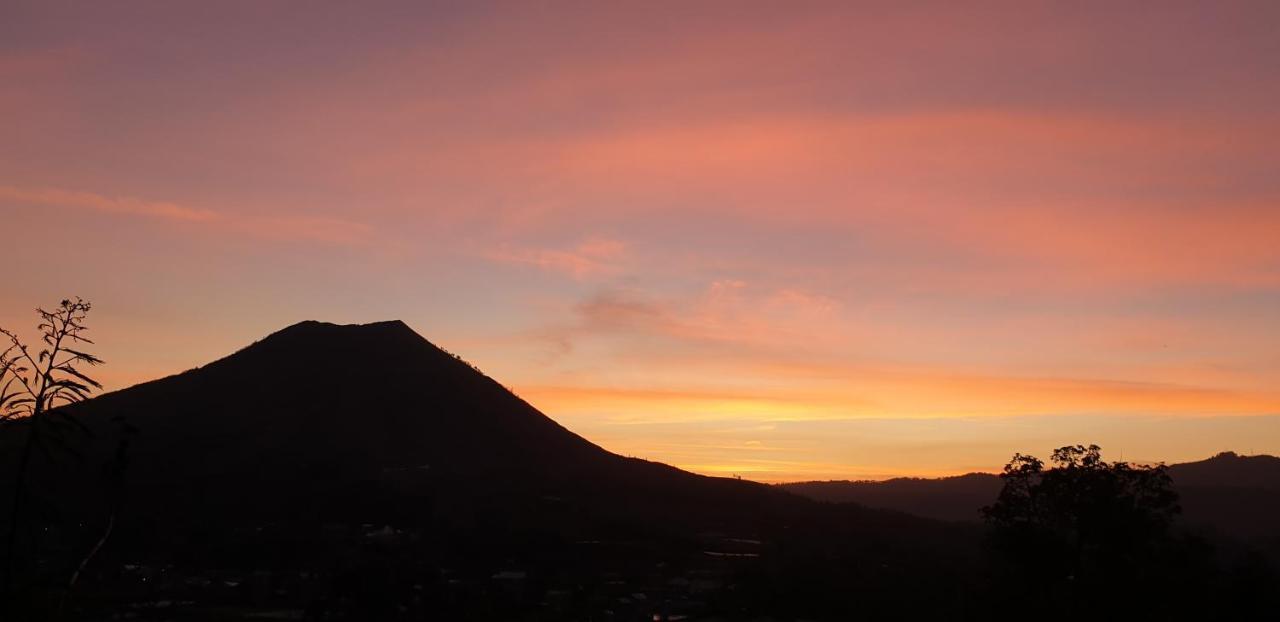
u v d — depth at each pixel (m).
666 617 59.66
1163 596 34.31
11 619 14.42
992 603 37.00
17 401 13.55
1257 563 39.09
